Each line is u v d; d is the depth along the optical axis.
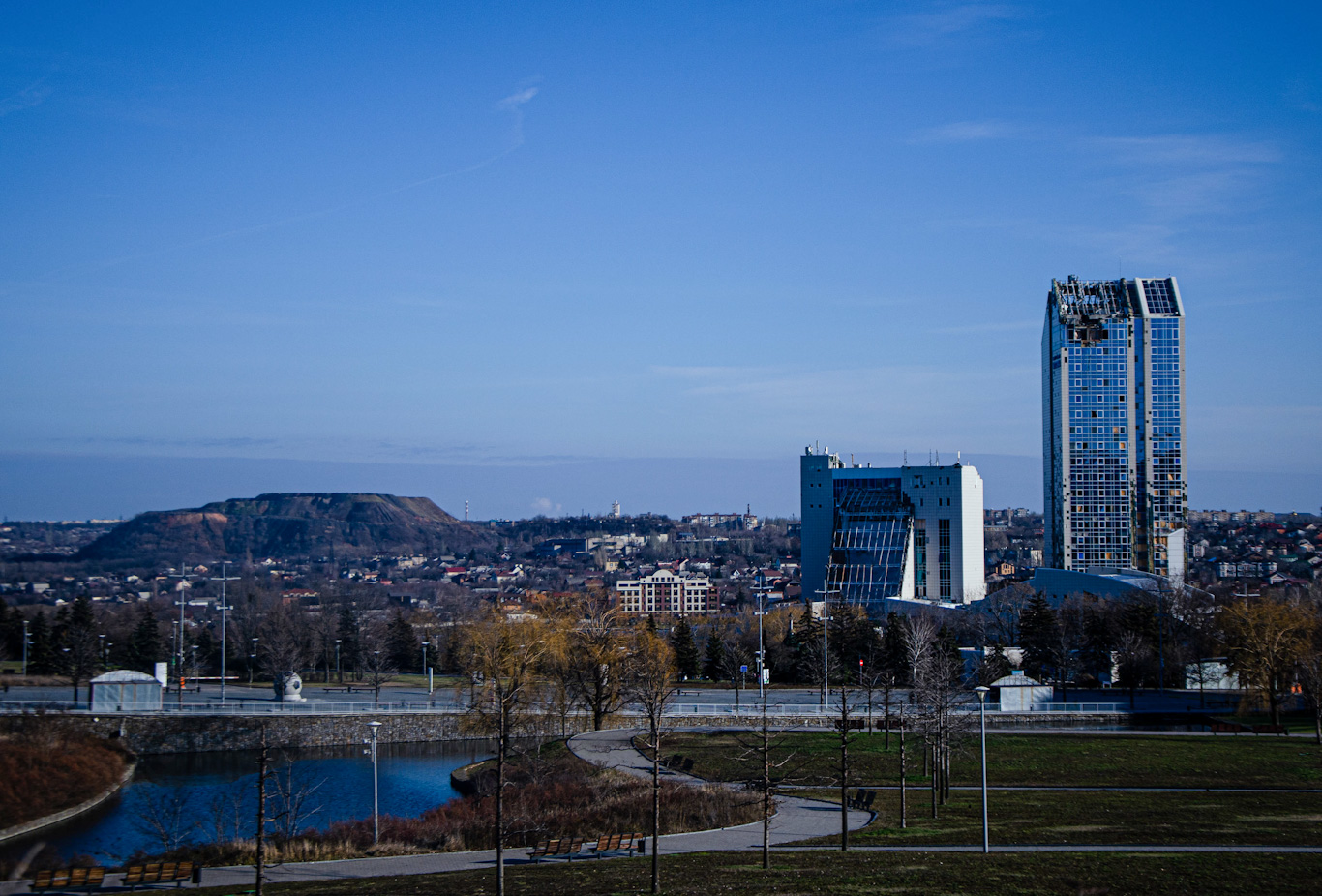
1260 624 127.62
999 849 64.75
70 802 94.81
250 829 84.69
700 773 95.25
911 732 109.81
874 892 52.88
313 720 127.56
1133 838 67.50
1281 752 102.56
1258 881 55.22
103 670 181.50
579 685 123.06
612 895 53.78
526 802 80.69
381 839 72.94
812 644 170.50
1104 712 123.50
